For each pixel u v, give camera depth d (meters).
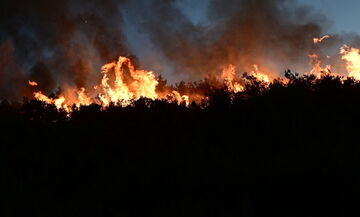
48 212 5.55
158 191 6.00
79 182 6.66
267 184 5.80
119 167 6.83
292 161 6.18
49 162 7.20
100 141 7.84
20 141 8.09
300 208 5.39
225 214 5.31
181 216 5.41
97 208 5.76
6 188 6.31
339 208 5.24
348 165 5.82
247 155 6.97
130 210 5.78
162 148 7.14
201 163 6.50
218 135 8.00
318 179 5.66
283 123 7.83
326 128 7.53
